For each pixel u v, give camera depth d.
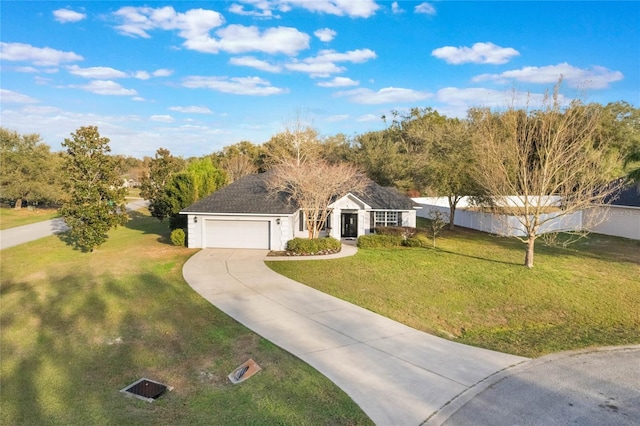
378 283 16.62
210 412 7.25
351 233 27.91
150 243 26.06
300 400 7.64
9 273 19.45
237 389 8.11
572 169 19.41
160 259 20.88
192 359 9.58
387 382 8.41
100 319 12.27
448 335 11.52
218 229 24.00
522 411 7.39
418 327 11.93
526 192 18.80
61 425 6.86
